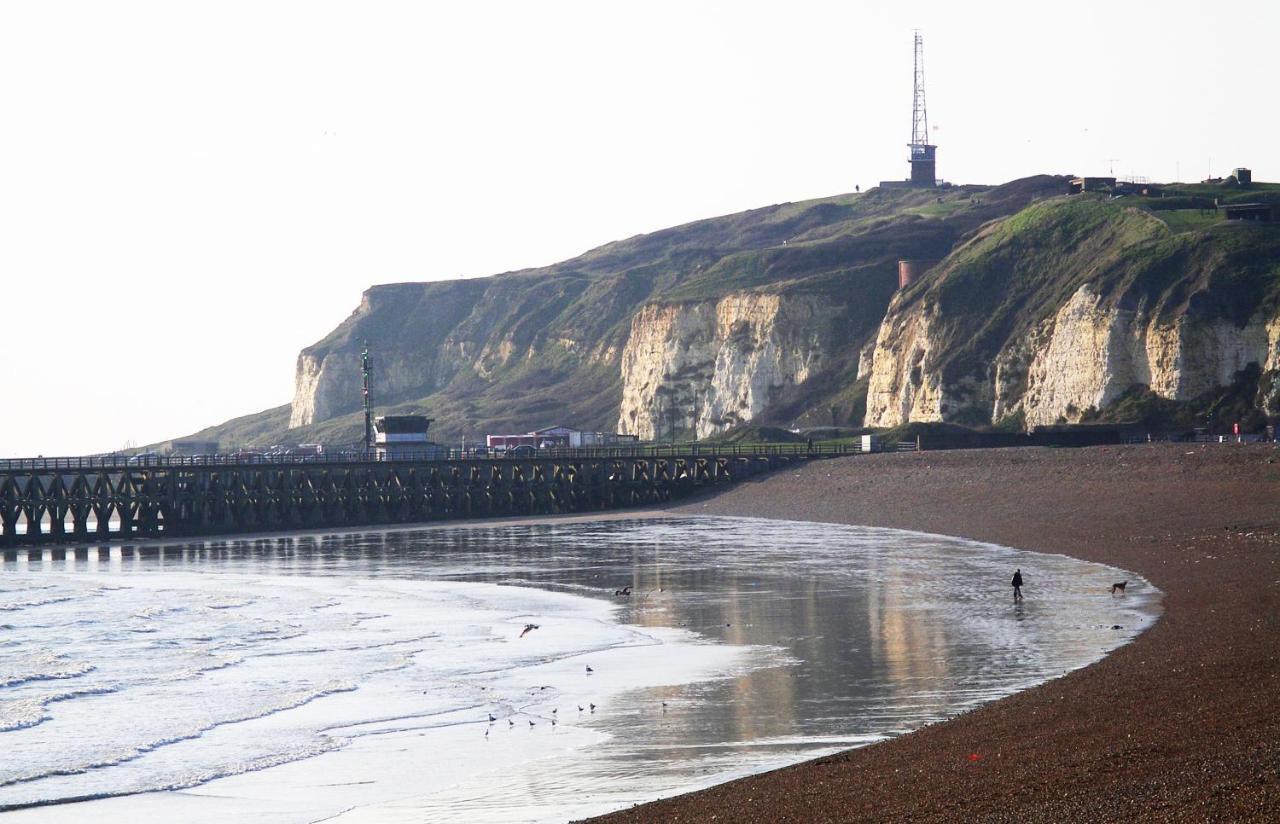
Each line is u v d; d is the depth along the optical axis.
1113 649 47.91
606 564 89.31
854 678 45.84
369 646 57.47
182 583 85.81
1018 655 48.44
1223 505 89.62
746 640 55.56
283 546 112.06
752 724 39.56
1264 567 65.12
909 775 30.33
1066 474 109.25
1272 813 23.55
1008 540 92.56
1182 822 23.75
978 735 34.06
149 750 38.97
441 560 96.12
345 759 37.50
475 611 68.25
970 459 121.50
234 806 33.25
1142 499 96.75
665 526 120.31
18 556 108.31
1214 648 43.41
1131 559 75.50
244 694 47.06
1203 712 32.97
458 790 33.94
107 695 47.22
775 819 27.78
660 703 43.38
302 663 53.44
